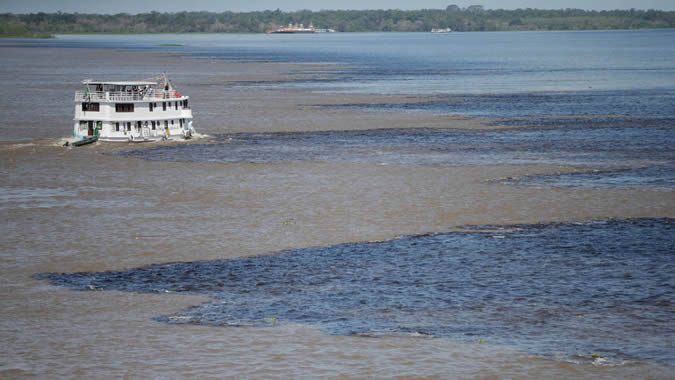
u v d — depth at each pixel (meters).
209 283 84.50
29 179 142.50
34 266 90.12
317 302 78.75
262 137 196.00
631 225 108.19
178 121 194.88
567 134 199.38
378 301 78.94
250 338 69.62
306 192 130.25
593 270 88.56
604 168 150.75
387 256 94.19
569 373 62.56
